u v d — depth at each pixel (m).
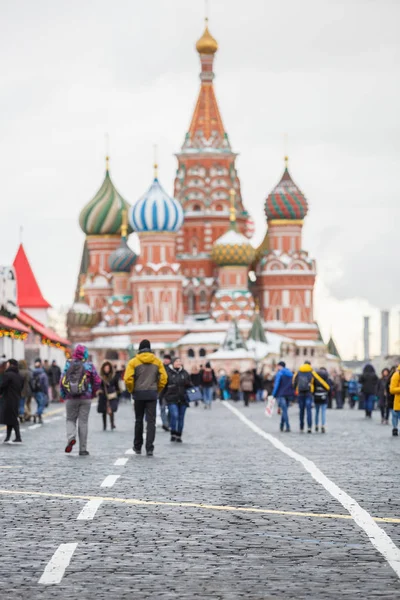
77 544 18.38
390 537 19.06
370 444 43.06
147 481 28.00
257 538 19.03
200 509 22.59
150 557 17.28
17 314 104.50
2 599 14.31
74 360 36.31
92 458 35.25
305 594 14.63
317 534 19.44
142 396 36.41
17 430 42.78
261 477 29.03
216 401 119.06
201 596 14.53
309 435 49.78
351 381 95.50
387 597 14.42
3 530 19.84
